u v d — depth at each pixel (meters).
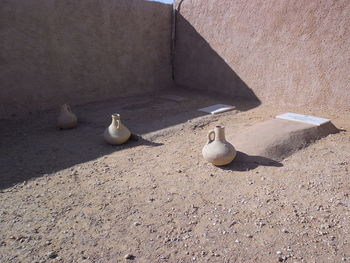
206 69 9.20
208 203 3.50
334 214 3.18
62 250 2.81
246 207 3.39
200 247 2.78
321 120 5.76
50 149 5.34
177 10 9.59
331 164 4.35
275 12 7.29
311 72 6.93
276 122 5.79
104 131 5.90
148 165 4.62
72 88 8.01
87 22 7.99
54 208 3.51
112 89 8.83
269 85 7.74
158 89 9.93
